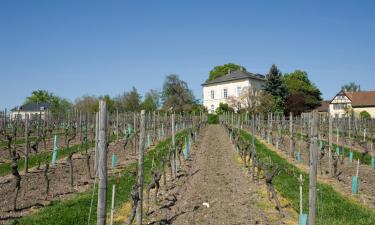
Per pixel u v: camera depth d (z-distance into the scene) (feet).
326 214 36.88
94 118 125.49
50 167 64.85
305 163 75.87
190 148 104.37
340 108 280.72
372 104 272.10
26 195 46.09
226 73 380.78
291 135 86.38
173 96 301.43
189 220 37.06
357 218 35.50
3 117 110.32
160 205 42.93
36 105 309.63
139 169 34.22
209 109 335.47
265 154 84.94
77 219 35.12
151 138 121.08
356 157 81.87
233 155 90.22
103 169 24.72
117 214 38.55
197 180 58.65
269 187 39.96
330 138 59.98
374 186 53.47
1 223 34.86
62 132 128.36
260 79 319.06
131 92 255.29
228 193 49.52
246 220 37.11
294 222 36.14
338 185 53.52
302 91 307.78
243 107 265.75
